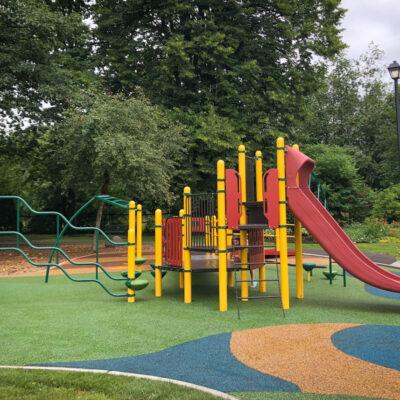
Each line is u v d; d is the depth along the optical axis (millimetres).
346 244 6895
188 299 7426
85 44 23281
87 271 11945
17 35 16531
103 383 3631
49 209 29266
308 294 8328
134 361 4336
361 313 6562
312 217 6898
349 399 3359
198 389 3510
